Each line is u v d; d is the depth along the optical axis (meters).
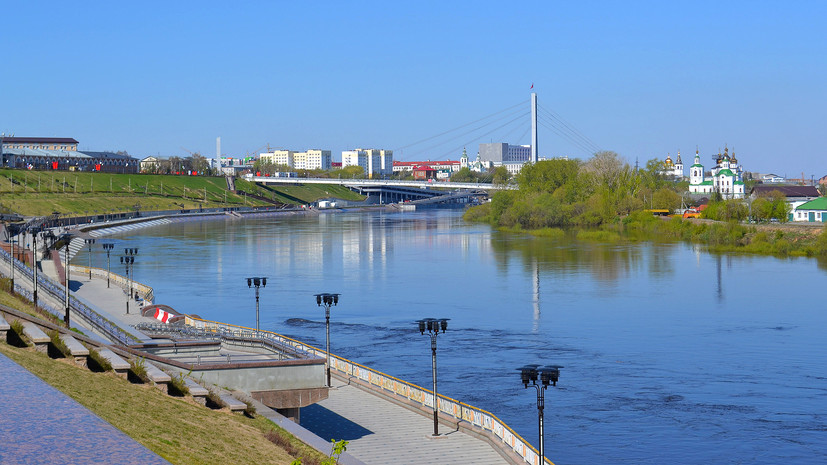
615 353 84.38
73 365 40.28
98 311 89.62
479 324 100.31
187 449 32.47
